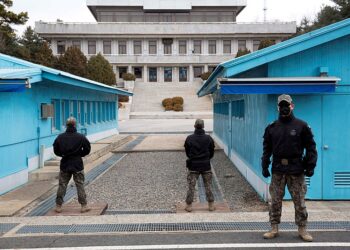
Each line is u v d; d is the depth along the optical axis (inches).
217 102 823.1
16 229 260.2
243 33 2490.2
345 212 299.1
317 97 341.4
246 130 441.1
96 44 2519.7
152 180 453.1
